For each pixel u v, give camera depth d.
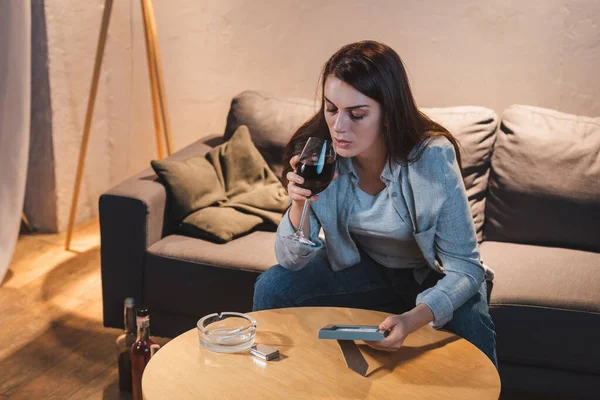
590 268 2.35
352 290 2.05
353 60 1.74
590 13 2.90
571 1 2.91
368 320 1.78
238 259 2.41
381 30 3.21
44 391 2.32
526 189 2.59
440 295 1.75
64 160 3.60
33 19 3.36
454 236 1.87
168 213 2.65
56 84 3.46
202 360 1.58
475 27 3.07
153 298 2.50
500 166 2.66
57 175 3.57
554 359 2.16
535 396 2.35
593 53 2.94
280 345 1.65
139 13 3.64
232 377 1.51
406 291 2.08
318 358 1.59
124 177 3.95
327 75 1.80
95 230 3.71
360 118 1.77
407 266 2.08
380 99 1.76
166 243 2.53
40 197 3.61
